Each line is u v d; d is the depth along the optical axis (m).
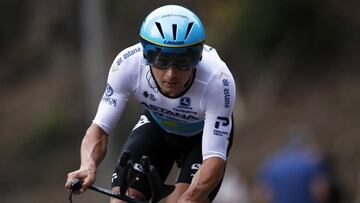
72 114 59.62
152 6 58.22
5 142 60.12
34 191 53.09
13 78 68.44
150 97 14.23
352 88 52.03
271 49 54.56
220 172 13.58
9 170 56.12
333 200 29.03
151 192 14.53
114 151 46.44
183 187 14.56
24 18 69.94
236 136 51.34
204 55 13.96
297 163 28.94
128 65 14.11
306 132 29.64
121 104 14.29
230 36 54.34
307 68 54.75
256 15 53.66
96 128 14.12
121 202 14.20
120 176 13.20
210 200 14.32
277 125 50.50
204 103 13.88
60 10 67.50
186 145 15.37
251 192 43.28
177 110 14.20
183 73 13.27
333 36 55.00
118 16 58.22
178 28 12.94
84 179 13.31
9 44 70.38
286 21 53.97
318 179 28.75
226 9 55.22
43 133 58.56
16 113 63.38
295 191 28.88
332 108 50.56
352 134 47.75
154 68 13.40
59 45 67.62
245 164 47.72
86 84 56.84
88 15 49.56
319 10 54.41
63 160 55.88
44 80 66.00
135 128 15.58
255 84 54.28
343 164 45.78
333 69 54.47
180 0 57.50
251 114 52.72
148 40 13.04
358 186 40.47
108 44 56.81
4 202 52.28
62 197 51.16
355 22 55.84
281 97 53.44
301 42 54.50
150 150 15.21
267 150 48.22
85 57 55.50
